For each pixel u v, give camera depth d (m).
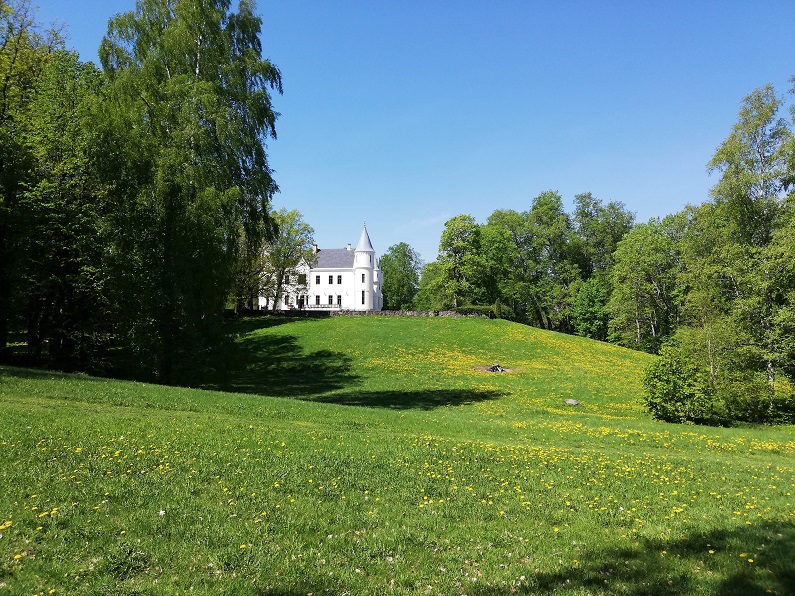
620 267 71.69
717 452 19.23
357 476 11.29
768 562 7.71
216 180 26.66
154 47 27.91
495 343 55.00
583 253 88.56
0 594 5.75
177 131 25.59
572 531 8.89
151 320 25.91
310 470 11.46
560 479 12.48
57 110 27.55
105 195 27.73
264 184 29.31
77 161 27.03
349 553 7.45
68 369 28.03
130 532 7.62
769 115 31.80
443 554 7.61
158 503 8.81
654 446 19.73
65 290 27.94
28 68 30.16
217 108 26.64
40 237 25.91
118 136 25.42
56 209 26.28
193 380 26.84
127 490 9.25
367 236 116.25
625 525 9.43
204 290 26.33
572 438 20.28
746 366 28.59
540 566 7.35
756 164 32.56
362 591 6.39
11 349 31.53
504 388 37.09
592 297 80.62
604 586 6.77
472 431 20.36
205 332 26.89
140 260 25.72
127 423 14.64
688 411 26.17
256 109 29.09
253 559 7.03
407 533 8.26
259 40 31.16
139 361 27.00
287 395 32.78
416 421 21.30
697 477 13.83
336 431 17.31
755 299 28.34
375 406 29.52
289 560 7.07
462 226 79.19
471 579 6.83
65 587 6.05
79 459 10.80
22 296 27.05
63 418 14.48
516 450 15.94
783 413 27.69
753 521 9.86
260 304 107.00
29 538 7.15
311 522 8.47
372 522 8.70
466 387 37.34
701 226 37.34
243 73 29.56
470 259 78.19
